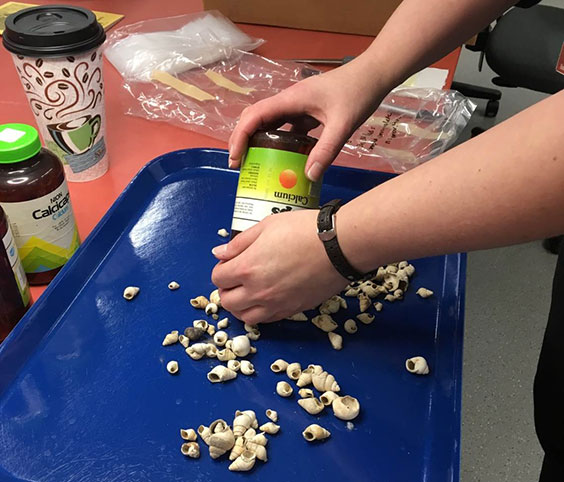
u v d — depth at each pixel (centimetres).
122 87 103
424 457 53
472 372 146
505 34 163
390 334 65
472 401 140
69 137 75
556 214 41
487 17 71
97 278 68
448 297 70
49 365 59
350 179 84
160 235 75
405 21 71
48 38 65
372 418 56
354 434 54
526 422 136
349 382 59
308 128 74
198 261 72
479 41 175
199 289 68
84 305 65
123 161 86
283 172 60
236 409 56
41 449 51
